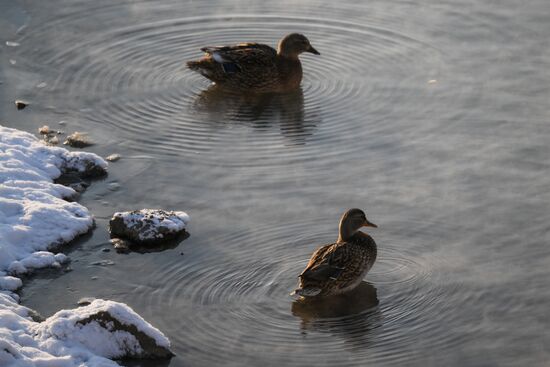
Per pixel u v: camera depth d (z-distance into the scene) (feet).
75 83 64.18
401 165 53.52
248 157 55.21
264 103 62.95
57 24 71.97
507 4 73.05
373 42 69.05
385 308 41.78
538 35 67.87
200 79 66.13
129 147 56.54
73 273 44.62
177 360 38.50
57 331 37.88
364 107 60.64
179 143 57.00
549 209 48.47
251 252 45.83
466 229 47.11
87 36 70.44
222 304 42.16
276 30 71.72
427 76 63.72
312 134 57.72
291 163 54.34
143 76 65.57
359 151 55.36
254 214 49.16
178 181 52.75
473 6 73.15
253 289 43.14
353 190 51.13
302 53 68.69
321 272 41.68
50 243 46.42
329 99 62.23
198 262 45.24
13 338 37.22
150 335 38.52
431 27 70.38
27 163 52.39
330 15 73.46
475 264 44.45
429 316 41.14
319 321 40.98
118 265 45.24
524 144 54.85
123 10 74.64
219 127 59.21
